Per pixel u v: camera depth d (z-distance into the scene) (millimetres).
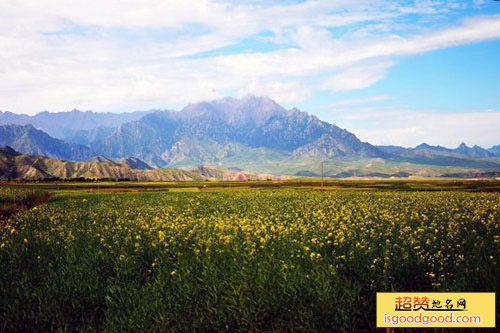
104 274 13969
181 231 18922
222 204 43156
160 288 12430
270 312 11000
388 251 13719
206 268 12992
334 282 11328
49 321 11719
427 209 31109
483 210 27391
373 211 30078
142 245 16391
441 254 13906
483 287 10719
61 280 13031
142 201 50844
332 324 10297
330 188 106438
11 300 12094
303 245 15188
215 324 11211
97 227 22828
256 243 15938
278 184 145500
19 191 63125
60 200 59156
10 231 20562
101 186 134625
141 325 11180
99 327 11594
